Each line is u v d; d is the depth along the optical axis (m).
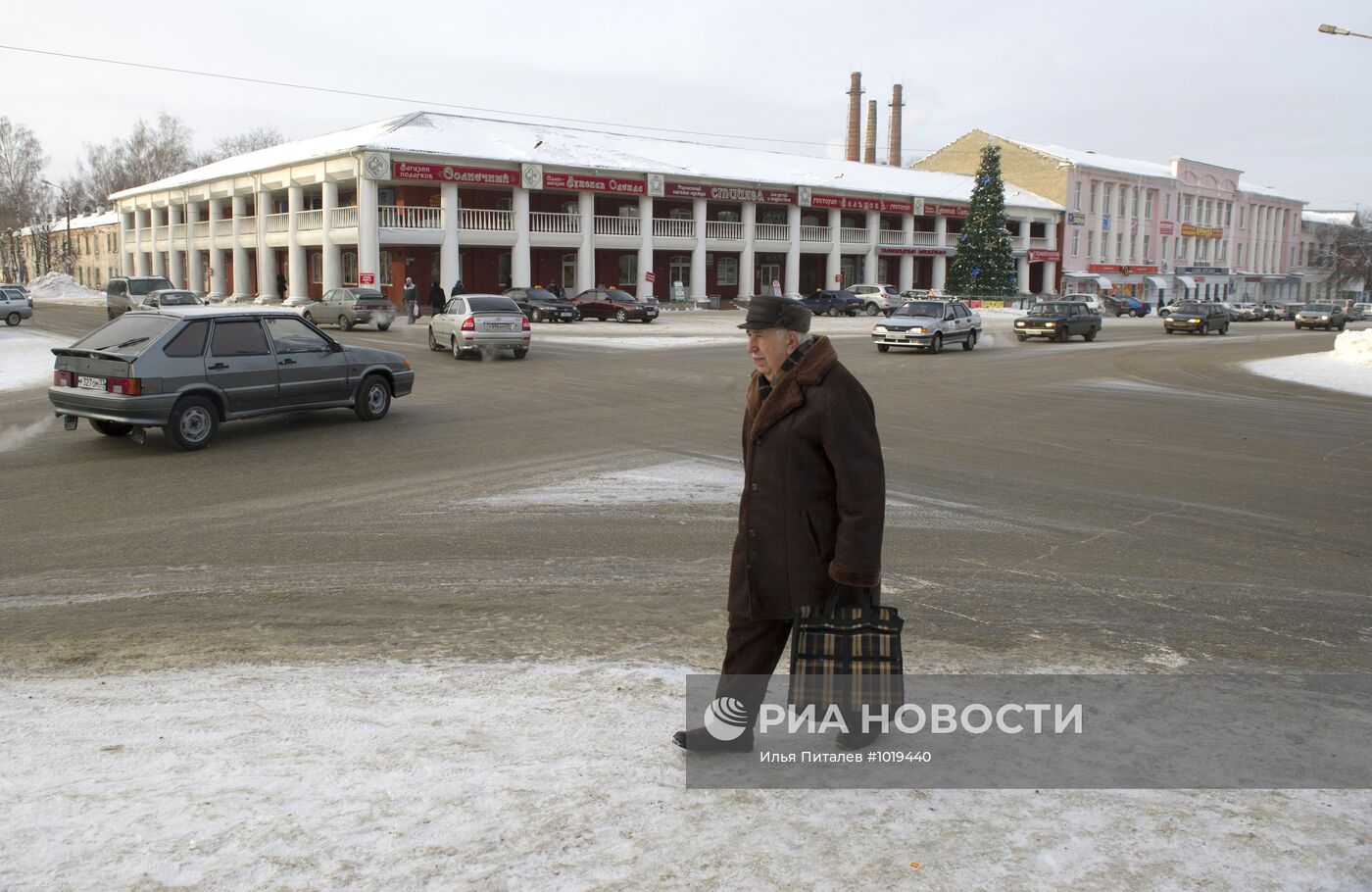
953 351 30.34
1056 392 18.91
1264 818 3.35
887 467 10.89
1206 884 2.93
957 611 5.86
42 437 12.54
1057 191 75.50
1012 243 69.75
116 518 8.27
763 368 3.59
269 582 6.40
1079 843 3.16
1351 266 102.06
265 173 52.12
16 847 3.09
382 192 48.88
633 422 14.03
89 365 11.37
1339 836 3.23
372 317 34.66
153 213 65.62
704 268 56.34
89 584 6.36
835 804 3.40
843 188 61.31
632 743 3.87
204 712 4.20
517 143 50.78
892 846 3.13
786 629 3.74
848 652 3.63
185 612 5.77
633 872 2.97
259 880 2.91
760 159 64.12
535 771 3.61
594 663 4.84
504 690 4.45
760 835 3.19
